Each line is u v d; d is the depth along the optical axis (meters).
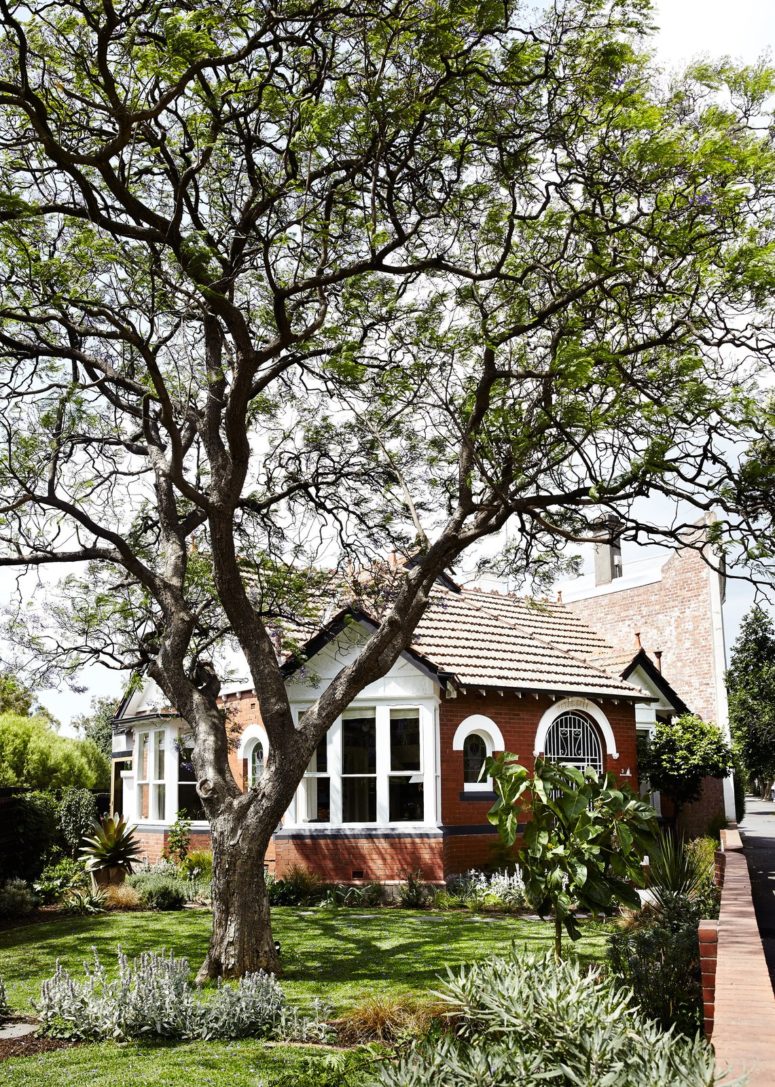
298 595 15.82
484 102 10.53
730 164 9.56
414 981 10.07
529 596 14.82
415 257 12.41
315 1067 6.18
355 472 15.09
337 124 10.14
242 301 13.63
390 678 18.70
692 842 17.41
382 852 18.06
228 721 20.83
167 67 9.30
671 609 32.25
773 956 9.82
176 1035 8.31
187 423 14.65
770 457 10.63
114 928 14.55
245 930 10.63
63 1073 7.10
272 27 9.85
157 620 15.47
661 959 8.29
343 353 11.80
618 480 11.30
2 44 10.53
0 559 13.12
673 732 24.83
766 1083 3.53
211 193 12.57
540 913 8.73
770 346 10.91
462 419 13.12
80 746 31.52
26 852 19.53
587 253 11.46
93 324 13.42
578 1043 4.57
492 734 19.42
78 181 10.59
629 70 10.12
